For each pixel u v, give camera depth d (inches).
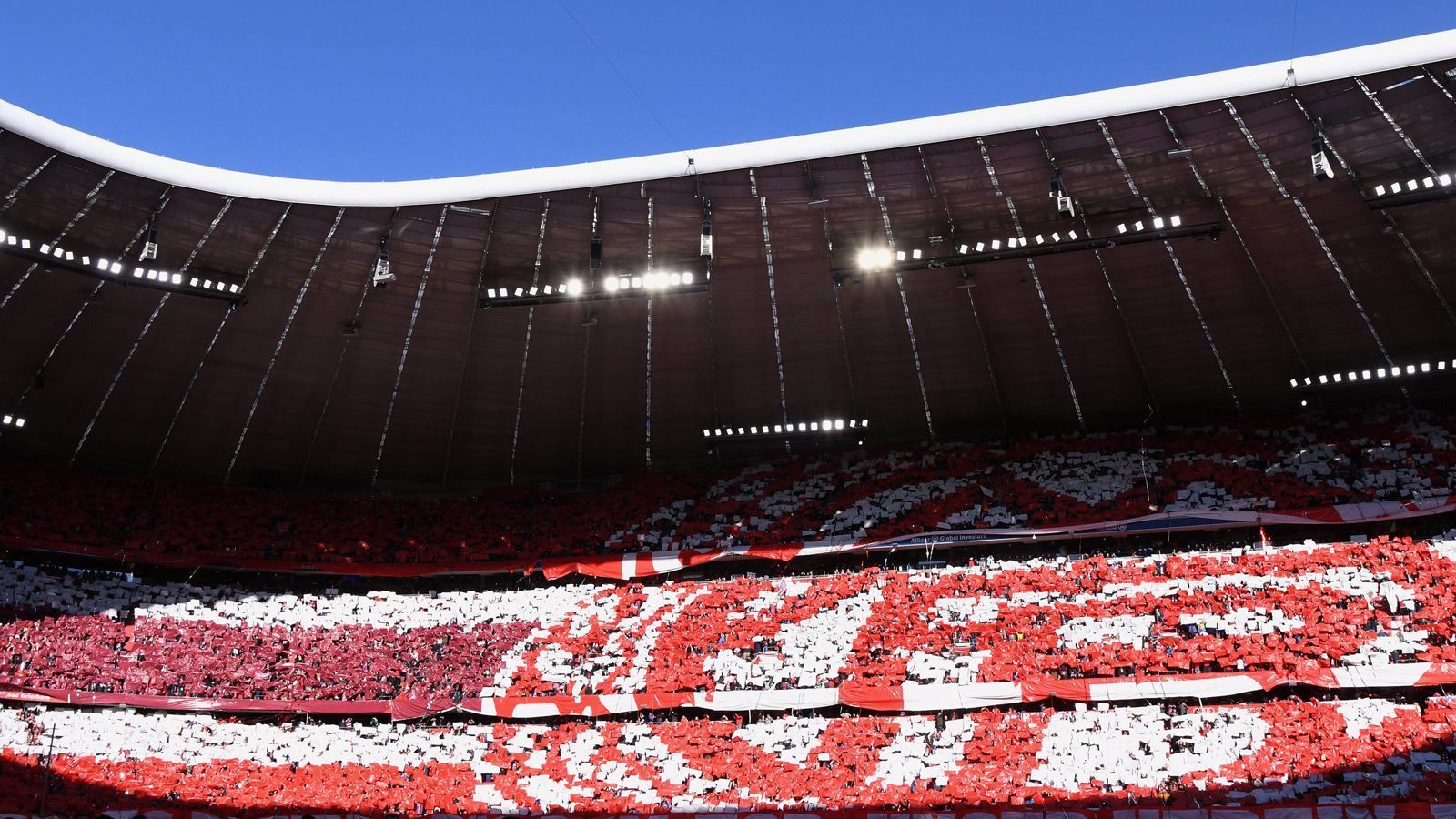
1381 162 1310.3
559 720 1540.4
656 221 1464.1
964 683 1425.9
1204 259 1510.8
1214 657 1371.8
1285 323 1609.3
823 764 1368.1
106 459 1884.8
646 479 1995.6
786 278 1599.4
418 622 1753.2
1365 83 1173.1
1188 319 1625.2
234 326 1652.3
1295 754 1234.0
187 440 1872.5
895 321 1688.0
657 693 1518.2
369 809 1379.2
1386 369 1647.4
